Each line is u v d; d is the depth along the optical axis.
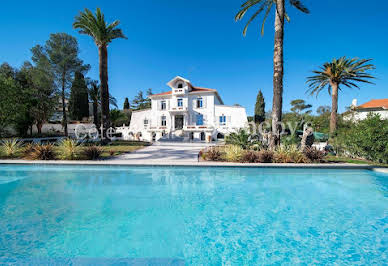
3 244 3.26
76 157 9.74
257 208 4.91
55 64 26.30
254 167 8.38
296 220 4.30
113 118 36.50
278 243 3.44
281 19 11.13
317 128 24.61
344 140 10.88
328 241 3.51
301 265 2.87
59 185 6.50
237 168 8.37
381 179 7.32
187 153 12.66
